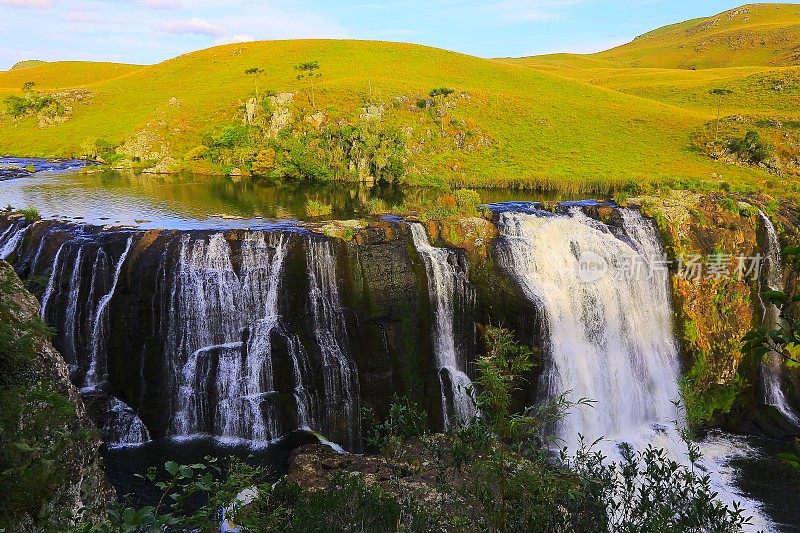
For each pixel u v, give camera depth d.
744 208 39.19
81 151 82.88
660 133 76.69
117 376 28.91
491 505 11.12
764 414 33.19
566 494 11.22
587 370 31.62
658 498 10.86
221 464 26.34
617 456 29.09
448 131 74.06
